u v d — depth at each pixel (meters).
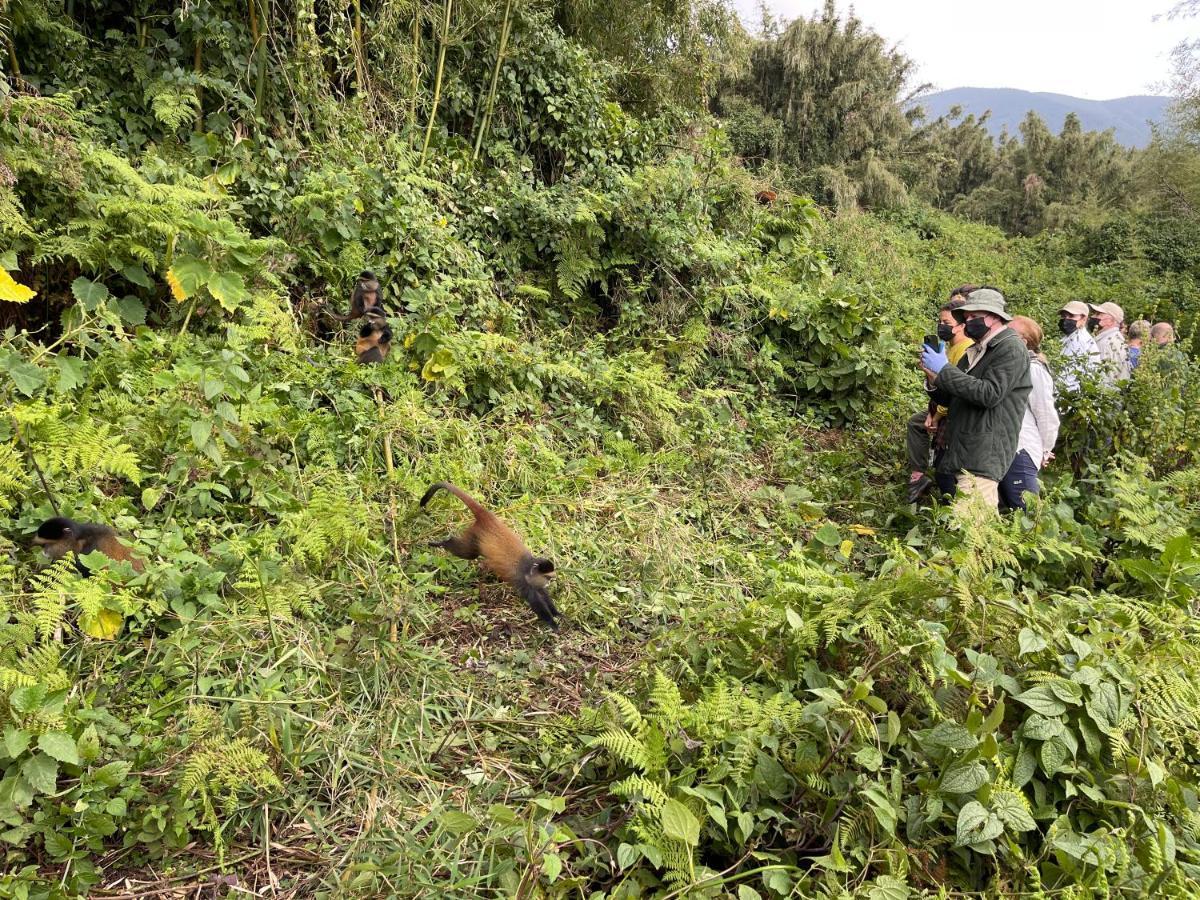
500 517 4.77
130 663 3.27
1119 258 22.61
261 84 7.36
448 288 7.02
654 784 2.62
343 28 7.96
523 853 2.58
